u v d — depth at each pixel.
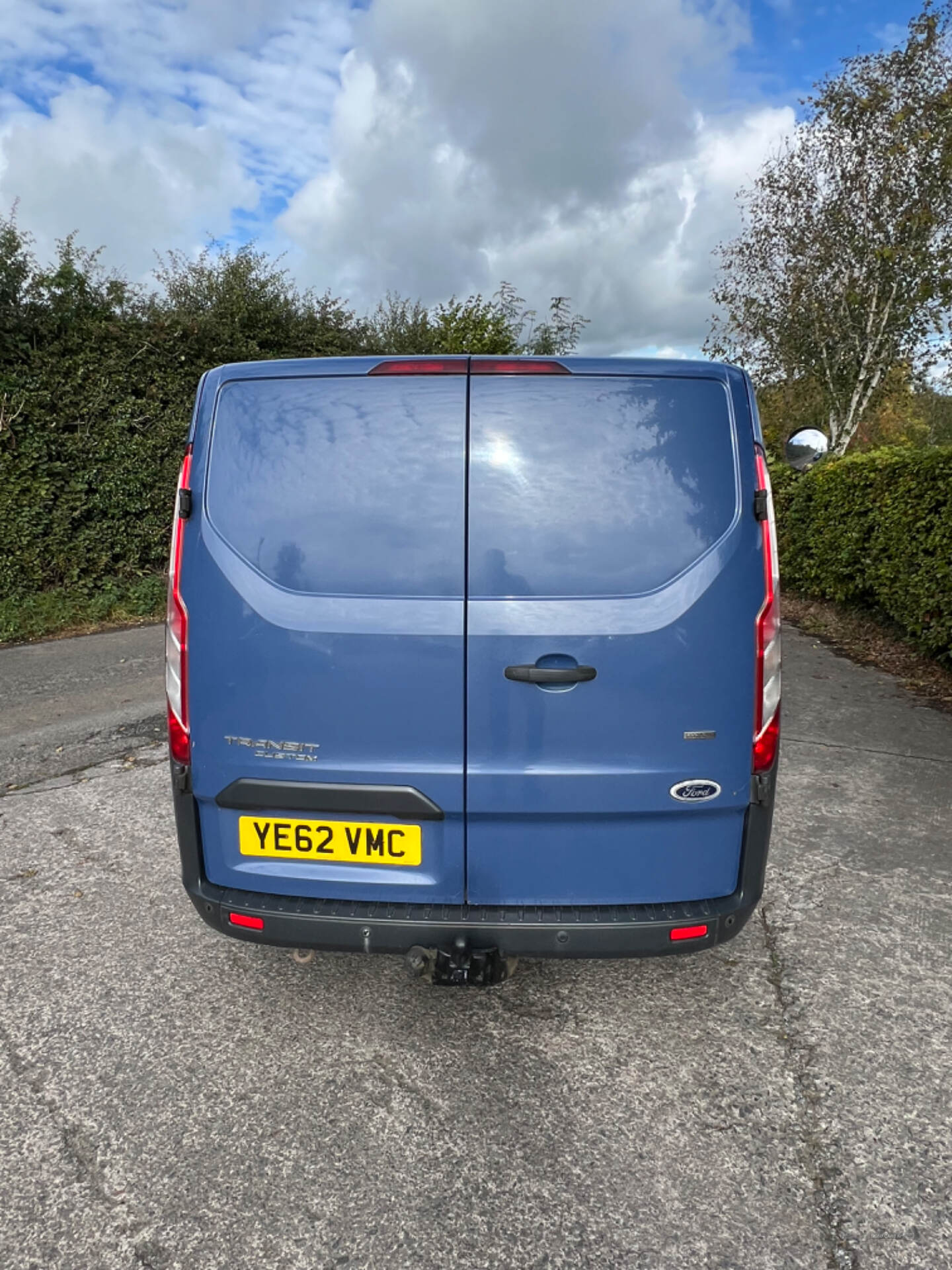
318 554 2.20
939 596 7.05
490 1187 2.00
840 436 14.80
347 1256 1.82
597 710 2.15
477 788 2.18
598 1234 1.87
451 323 14.07
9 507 8.74
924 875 3.61
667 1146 2.12
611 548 2.15
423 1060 2.45
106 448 9.43
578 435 2.17
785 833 4.04
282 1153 2.10
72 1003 2.71
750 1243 1.85
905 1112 2.24
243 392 2.27
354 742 2.20
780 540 12.12
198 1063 2.43
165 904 3.35
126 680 6.88
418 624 2.15
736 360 15.23
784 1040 2.54
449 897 2.26
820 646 8.80
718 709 2.18
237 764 2.26
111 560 9.76
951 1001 2.73
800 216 13.89
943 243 12.46
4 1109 2.24
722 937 2.27
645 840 2.23
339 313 12.88
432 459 2.18
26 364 8.92
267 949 3.03
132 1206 1.94
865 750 5.29
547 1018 2.65
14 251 8.93
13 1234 1.86
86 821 4.13
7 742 5.31
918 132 11.87
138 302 10.30
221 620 2.23
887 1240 1.86
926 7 11.91
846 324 13.95
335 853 2.27
